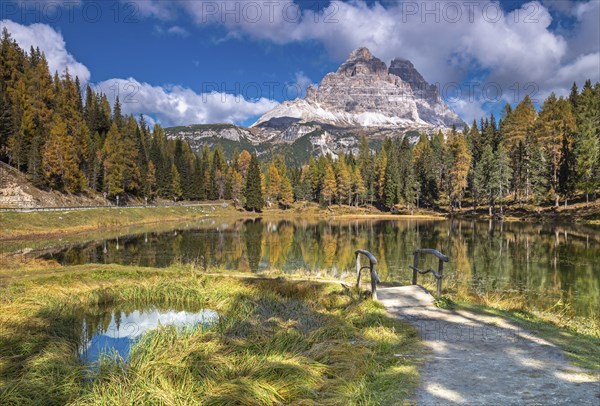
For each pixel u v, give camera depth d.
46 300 12.09
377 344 7.10
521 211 68.44
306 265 25.89
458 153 84.00
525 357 6.30
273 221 79.50
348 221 78.06
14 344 8.46
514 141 79.69
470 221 68.50
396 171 101.62
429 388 5.16
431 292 11.80
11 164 72.25
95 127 103.50
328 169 111.25
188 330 8.95
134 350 7.52
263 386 5.38
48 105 88.50
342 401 4.93
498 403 4.63
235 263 26.97
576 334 7.78
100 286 14.00
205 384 5.64
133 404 5.26
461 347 6.91
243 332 8.38
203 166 130.38
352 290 11.85
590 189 57.72
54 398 5.93
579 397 4.71
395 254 30.59
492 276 21.22
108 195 81.06
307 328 8.37
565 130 66.50
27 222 45.44
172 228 58.66
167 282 14.32
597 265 24.16
